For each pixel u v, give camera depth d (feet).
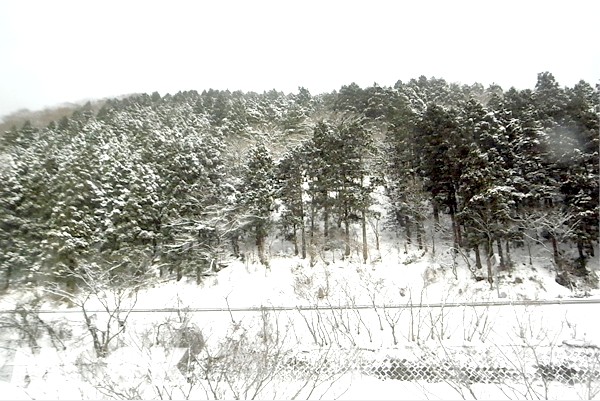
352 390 21.04
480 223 76.02
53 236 85.61
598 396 19.26
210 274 91.40
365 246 91.25
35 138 167.94
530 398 19.66
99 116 203.51
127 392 18.95
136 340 36.14
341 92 177.58
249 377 19.01
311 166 101.91
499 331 32.94
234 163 122.72
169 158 108.58
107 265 75.10
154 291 83.76
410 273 80.53
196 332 30.91
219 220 97.40
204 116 178.91
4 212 98.53
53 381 25.36
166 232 94.53
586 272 76.79
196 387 20.08
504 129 85.66
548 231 83.61
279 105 208.44
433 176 91.30
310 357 24.90
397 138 104.99
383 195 112.06
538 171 81.61
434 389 21.81
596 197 76.84
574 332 29.37
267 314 37.04
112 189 99.60
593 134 78.74
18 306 38.68
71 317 52.90
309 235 103.45
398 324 35.76
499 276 75.87
